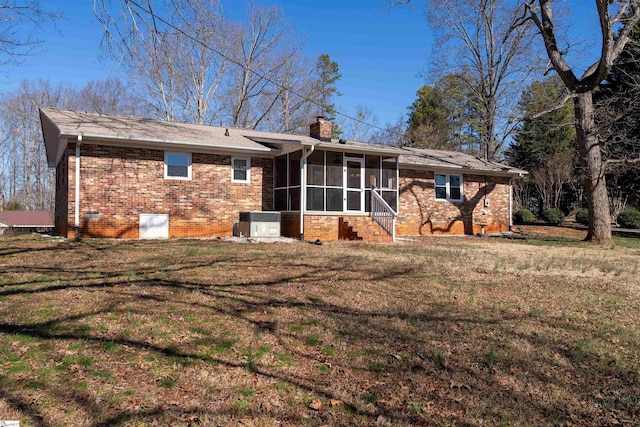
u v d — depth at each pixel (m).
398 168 17.73
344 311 6.09
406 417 3.54
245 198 15.58
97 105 34.59
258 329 5.24
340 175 15.60
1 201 36.97
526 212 30.88
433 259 10.69
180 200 14.38
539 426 3.51
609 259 12.23
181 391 3.74
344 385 4.04
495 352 4.88
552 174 32.72
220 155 15.12
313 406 3.64
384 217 16.02
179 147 14.17
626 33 15.52
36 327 4.91
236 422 3.34
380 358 4.64
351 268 8.95
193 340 4.82
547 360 4.74
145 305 5.85
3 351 4.25
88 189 12.98
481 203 22.00
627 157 17.78
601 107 18.56
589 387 4.20
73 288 6.53
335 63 47.09
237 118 33.69
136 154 13.70
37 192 39.34
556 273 9.45
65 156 14.03
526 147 34.50
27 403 3.39
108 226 13.23
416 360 4.62
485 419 3.58
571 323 5.91
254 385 3.93
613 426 3.56
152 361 4.25
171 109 31.64
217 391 3.78
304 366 4.39
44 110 14.95
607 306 6.77
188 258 9.44
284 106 36.00
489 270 9.46
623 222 29.62
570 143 32.75
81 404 3.43
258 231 14.43
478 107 31.66
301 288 7.16
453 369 4.45
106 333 4.85
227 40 27.11
